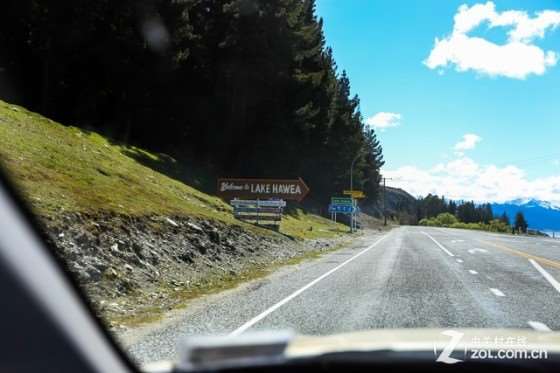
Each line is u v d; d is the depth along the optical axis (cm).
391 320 888
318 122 6544
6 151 1577
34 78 3841
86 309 320
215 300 1154
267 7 4753
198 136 5009
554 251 2817
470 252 2589
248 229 2653
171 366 335
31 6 3400
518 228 11644
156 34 3916
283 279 1525
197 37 4459
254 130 5472
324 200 7906
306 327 841
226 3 4756
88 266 1111
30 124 2183
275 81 5162
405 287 1301
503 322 879
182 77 4616
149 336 791
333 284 1377
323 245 3231
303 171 6738
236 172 5353
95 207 1466
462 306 1026
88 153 2300
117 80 3975
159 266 1442
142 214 1695
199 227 2012
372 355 370
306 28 5400
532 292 1228
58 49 3572
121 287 1138
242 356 301
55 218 1206
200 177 4131
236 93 5084
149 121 4547
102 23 3747
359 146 9625
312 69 6178
